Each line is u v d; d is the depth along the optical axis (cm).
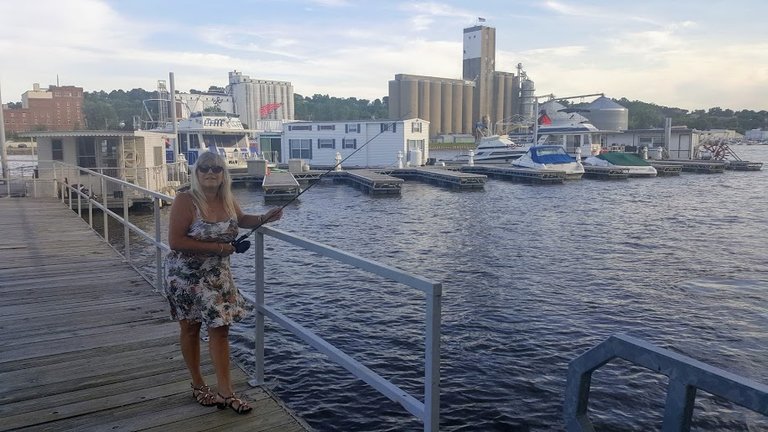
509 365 882
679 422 137
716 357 908
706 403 765
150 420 370
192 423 365
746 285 1342
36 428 359
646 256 1683
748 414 738
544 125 7250
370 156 5728
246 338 998
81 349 502
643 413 739
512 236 2055
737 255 1698
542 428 711
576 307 1169
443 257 1691
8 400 400
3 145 2325
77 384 427
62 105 14450
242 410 377
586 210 2814
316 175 4562
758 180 4697
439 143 10544
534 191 3856
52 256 917
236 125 5166
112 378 439
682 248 1811
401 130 5628
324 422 732
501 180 4806
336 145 5769
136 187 750
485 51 15012
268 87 14262
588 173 5106
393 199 3425
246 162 4659
